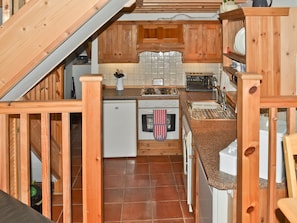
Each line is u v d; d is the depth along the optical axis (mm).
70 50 2902
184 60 5891
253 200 2127
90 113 2268
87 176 2309
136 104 5730
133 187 4691
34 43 2412
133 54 5867
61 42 2453
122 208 4086
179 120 5785
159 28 5840
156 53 6125
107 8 2604
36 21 2393
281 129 2283
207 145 2938
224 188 2182
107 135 5797
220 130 3430
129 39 5836
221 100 4637
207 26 5816
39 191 3854
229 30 4301
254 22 2955
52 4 2379
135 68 6148
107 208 4078
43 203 2344
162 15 5836
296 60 2980
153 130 5816
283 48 2977
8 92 2619
